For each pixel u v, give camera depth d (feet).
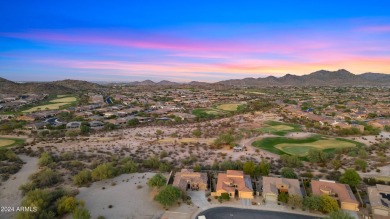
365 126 578.25
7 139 512.63
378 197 253.65
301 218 239.09
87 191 289.94
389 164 366.43
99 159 391.65
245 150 437.99
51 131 565.12
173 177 318.04
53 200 254.27
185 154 420.36
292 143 477.77
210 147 455.63
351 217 220.84
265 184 282.97
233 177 294.46
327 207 241.55
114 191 289.94
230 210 250.98
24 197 274.16
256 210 250.98
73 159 392.06
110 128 607.78
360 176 327.67
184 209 252.83
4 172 335.47
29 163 378.32
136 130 600.80
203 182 290.56
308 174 323.57
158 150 442.09
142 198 274.57
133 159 392.68
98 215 242.99
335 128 589.32
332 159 383.04
